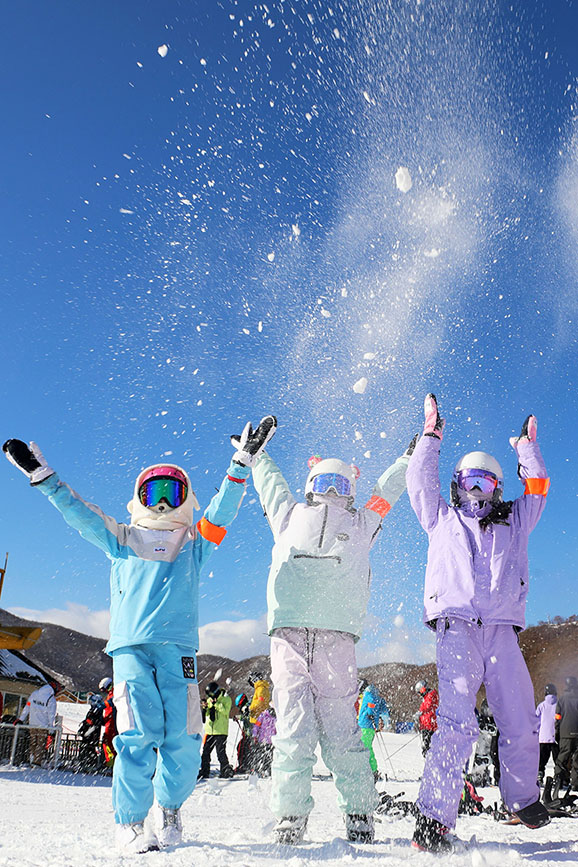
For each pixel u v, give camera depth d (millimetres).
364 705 10469
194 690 4031
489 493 4441
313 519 4371
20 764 12227
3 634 12484
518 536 4277
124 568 4203
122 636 4027
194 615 4176
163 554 4219
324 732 4070
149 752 3771
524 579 4199
